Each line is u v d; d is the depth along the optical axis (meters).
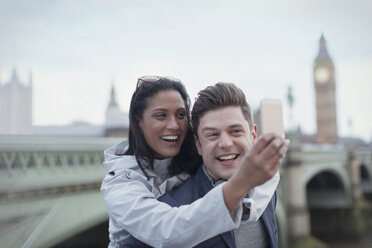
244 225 1.18
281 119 1.27
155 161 1.35
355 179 26.16
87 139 6.95
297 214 17.14
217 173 1.15
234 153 1.13
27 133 4.54
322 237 26.42
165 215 0.96
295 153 17.48
